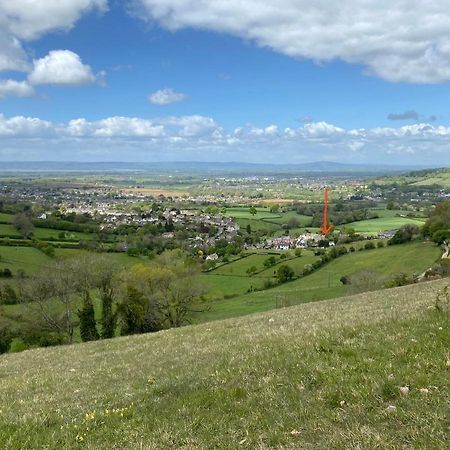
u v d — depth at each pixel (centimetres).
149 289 6806
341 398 996
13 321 6378
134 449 912
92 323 5828
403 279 7838
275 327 2400
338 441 814
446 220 12025
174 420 1036
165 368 1692
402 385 995
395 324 1513
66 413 1229
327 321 2181
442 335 1259
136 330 6138
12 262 11112
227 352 1723
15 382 1962
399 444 777
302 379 1145
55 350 3328
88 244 14488
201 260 14025
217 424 983
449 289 2864
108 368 1989
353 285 8619
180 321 6975
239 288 11006
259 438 893
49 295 6222
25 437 1045
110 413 1151
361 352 1246
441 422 817
